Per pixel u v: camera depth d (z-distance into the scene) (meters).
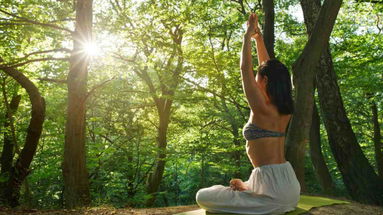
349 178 8.77
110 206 6.05
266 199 3.09
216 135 20.27
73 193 9.39
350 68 14.27
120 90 16.94
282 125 3.05
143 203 16.72
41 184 16.77
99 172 17.16
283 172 3.07
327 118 9.14
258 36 3.59
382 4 13.89
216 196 3.28
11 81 12.23
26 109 14.87
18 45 11.23
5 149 12.27
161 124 17.59
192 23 12.10
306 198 5.00
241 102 17.23
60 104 14.60
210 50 11.79
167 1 11.91
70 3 12.10
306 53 6.91
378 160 16.94
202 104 16.00
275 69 3.01
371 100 17.45
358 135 23.48
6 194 10.22
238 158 19.84
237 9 17.72
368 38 14.02
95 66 12.66
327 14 6.81
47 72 15.05
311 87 6.95
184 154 17.89
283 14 18.12
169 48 12.37
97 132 15.85
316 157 10.12
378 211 4.52
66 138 9.64
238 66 12.48
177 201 26.31
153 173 17.62
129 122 17.86
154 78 19.53
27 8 10.80
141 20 11.94
